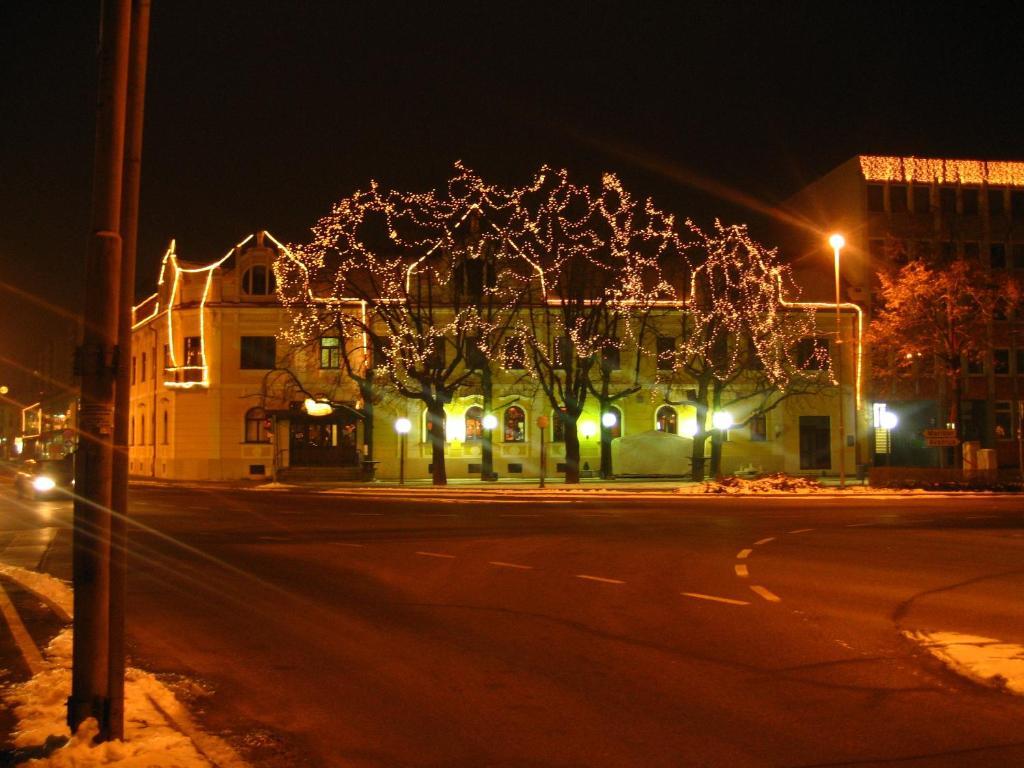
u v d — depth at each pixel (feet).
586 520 83.05
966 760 20.85
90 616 20.80
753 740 22.22
